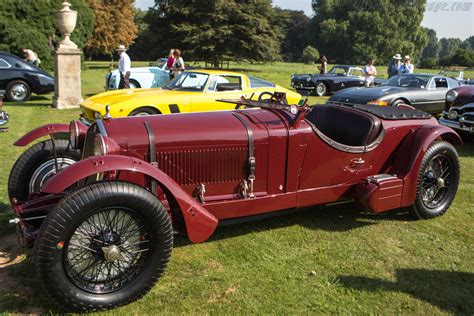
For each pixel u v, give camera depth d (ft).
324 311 9.78
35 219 11.10
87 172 9.17
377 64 265.95
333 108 15.60
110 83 46.14
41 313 9.32
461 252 12.89
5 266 11.17
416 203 14.67
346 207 16.16
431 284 11.05
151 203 9.32
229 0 127.03
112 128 11.35
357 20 264.52
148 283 9.68
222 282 10.80
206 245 12.80
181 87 29.01
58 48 39.14
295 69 150.10
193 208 10.31
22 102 42.83
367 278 11.21
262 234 13.61
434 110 37.45
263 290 10.51
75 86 40.24
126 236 9.57
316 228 14.21
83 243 9.24
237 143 12.03
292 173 12.87
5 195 15.72
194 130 11.74
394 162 14.83
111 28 164.76
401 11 262.06
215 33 125.70
